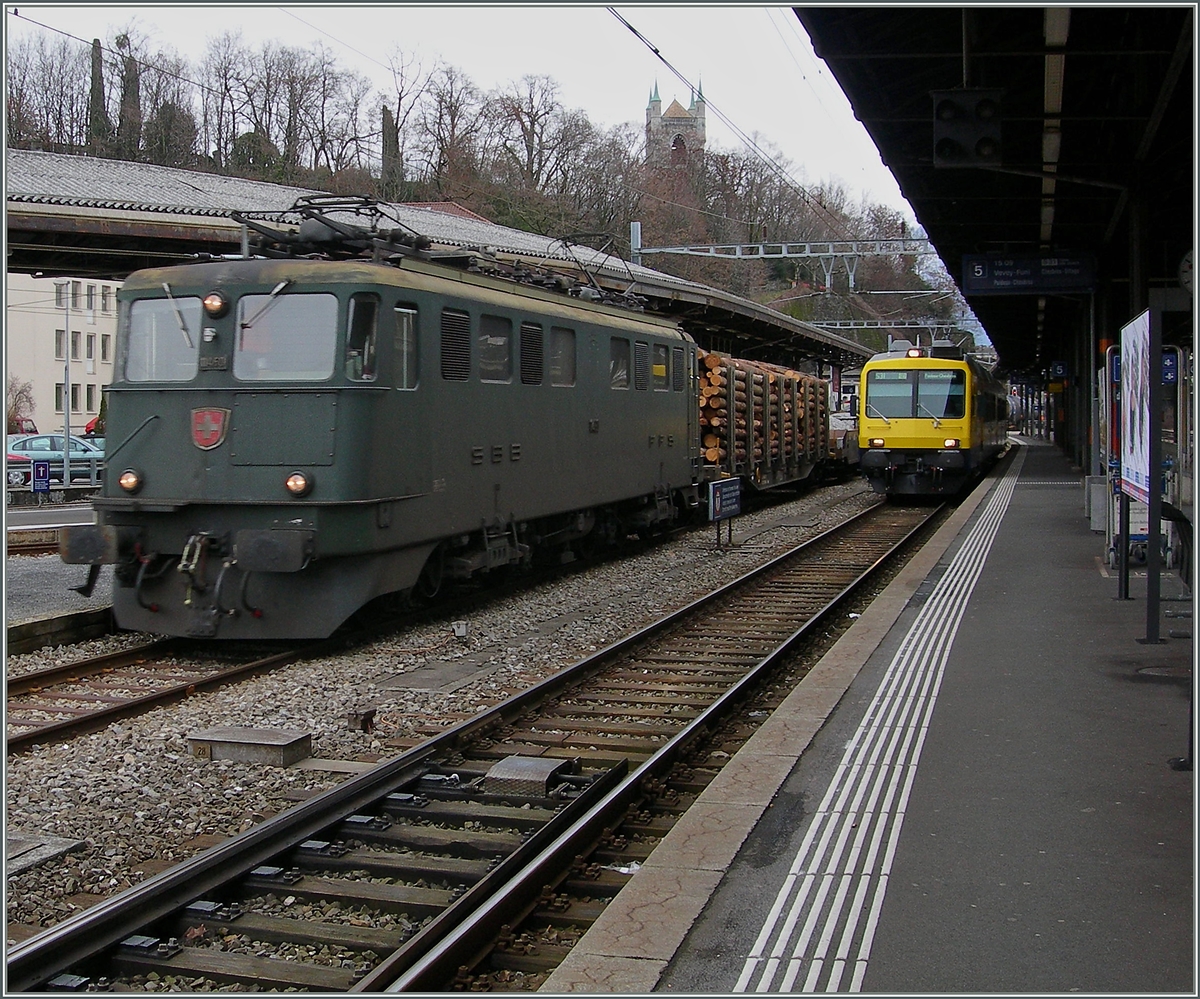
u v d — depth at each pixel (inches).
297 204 458.6
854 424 1574.8
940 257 1010.7
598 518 663.1
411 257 453.1
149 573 413.4
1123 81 543.5
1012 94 552.1
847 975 157.0
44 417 2059.5
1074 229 845.8
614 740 304.8
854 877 190.5
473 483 481.1
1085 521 764.6
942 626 408.5
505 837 229.6
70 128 1877.5
